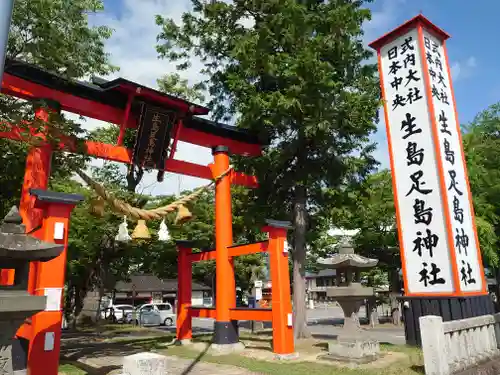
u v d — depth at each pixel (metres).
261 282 30.72
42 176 9.75
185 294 14.30
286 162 15.06
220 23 15.44
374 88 14.02
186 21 15.70
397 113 13.07
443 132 12.31
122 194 17.36
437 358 7.66
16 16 9.65
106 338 17.31
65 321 26.70
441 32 13.46
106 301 41.59
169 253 27.06
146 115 11.77
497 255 22.50
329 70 12.46
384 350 11.63
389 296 31.70
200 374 9.17
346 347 10.13
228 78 14.68
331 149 14.66
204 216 24.55
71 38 10.64
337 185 15.12
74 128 10.80
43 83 10.51
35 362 7.47
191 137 13.55
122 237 8.73
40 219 9.39
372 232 24.88
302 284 15.06
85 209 18.30
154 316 31.72
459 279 11.18
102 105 11.78
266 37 13.53
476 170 20.28
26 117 9.74
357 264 10.51
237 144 14.76
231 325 12.51
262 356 11.26
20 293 5.71
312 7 14.45
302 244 15.24
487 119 25.88
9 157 12.52
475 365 8.55
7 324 5.57
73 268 22.84
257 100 12.92
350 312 10.55
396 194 12.75
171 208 9.54
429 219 11.91
